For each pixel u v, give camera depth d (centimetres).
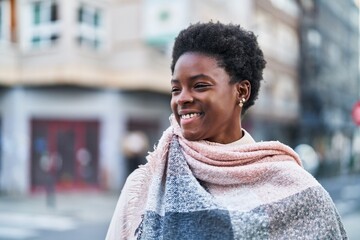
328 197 128
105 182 1508
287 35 2775
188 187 128
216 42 132
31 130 1523
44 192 1514
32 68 1470
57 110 1517
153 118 1645
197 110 133
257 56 140
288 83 2797
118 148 1519
